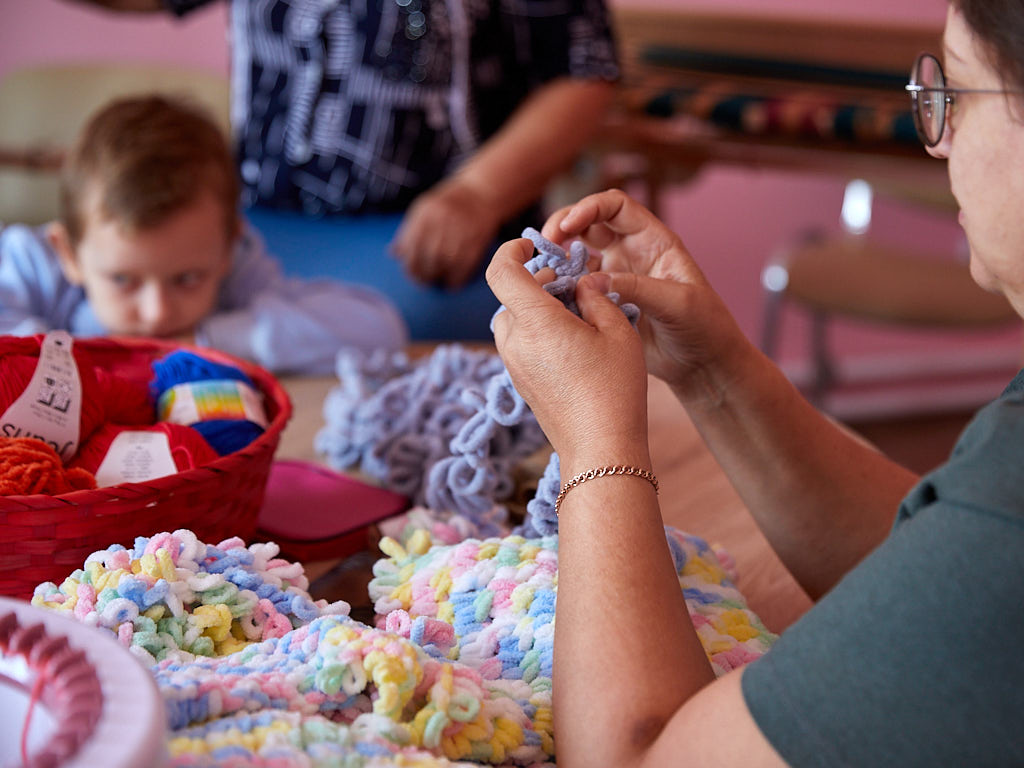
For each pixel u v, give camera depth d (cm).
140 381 88
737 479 83
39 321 133
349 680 52
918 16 283
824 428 82
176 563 62
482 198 154
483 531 81
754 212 310
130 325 132
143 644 57
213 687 50
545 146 161
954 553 46
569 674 54
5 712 40
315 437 106
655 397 118
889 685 46
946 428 314
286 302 133
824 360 283
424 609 68
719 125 233
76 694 37
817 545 82
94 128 130
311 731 49
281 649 57
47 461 67
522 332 60
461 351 98
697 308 76
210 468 68
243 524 76
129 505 65
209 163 132
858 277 246
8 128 204
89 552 65
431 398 95
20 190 206
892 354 324
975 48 53
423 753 49
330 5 157
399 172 167
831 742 47
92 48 272
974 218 57
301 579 67
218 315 134
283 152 167
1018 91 52
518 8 163
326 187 167
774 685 48
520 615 65
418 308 156
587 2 166
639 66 256
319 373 130
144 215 123
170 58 275
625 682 52
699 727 50
